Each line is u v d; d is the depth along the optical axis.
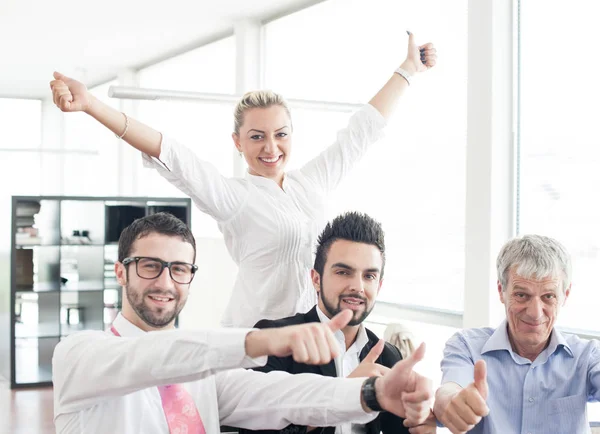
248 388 1.94
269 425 1.90
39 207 7.57
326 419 1.73
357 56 5.70
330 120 5.78
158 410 1.87
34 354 7.66
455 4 4.75
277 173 2.89
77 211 7.95
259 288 2.84
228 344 1.42
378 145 5.30
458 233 4.71
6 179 12.06
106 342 1.70
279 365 2.13
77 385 1.69
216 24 7.33
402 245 5.15
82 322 7.91
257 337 1.39
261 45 7.05
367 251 2.12
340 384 1.73
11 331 7.12
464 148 4.66
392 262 5.24
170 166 2.57
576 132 4.05
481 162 4.32
